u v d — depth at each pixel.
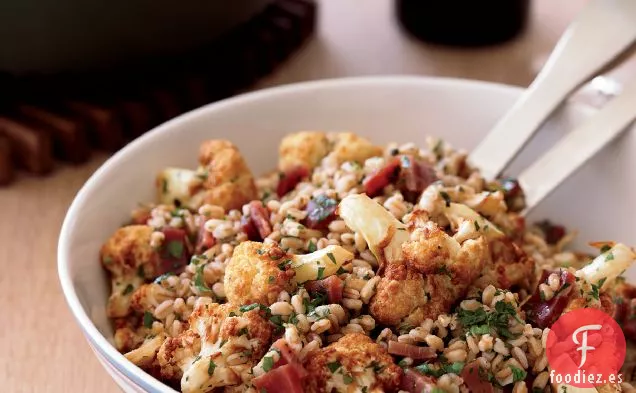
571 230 0.62
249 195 0.59
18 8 0.65
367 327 0.50
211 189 0.59
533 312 0.52
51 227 0.67
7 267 0.65
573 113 0.62
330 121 0.66
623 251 0.54
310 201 0.55
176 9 0.68
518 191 0.60
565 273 0.52
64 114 0.71
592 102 0.70
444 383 0.48
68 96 0.72
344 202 0.53
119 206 0.58
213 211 0.57
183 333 0.51
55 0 0.65
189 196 0.59
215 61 0.75
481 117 0.65
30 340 0.60
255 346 0.49
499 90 0.65
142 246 0.56
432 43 0.83
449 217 0.54
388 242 0.52
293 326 0.49
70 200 0.69
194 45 0.71
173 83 0.73
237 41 0.77
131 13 0.67
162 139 0.61
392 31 0.85
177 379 0.50
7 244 0.66
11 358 0.59
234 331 0.49
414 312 0.50
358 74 0.79
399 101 0.66
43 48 0.67
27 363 0.59
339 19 0.87
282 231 0.54
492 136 0.62
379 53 0.82
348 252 0.52
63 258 0.53
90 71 0.69
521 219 0.58
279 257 0.51
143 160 0.60
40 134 0.69
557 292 0.52
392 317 0.50
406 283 0.50
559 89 0.61
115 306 0.55
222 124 0.63
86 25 0.67
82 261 0.55
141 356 0.51
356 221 0.52
